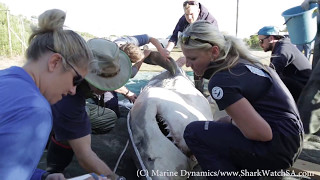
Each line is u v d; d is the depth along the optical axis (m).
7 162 1.28
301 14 4.13
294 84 4.32
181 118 2.90
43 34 1.51
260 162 2.31
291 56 4.21
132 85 6.28
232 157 2.37
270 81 2.25
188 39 2.20
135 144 2.84
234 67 2.19
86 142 2.31
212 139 2.39
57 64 1.49
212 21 5.16
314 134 3.98
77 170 3.08
